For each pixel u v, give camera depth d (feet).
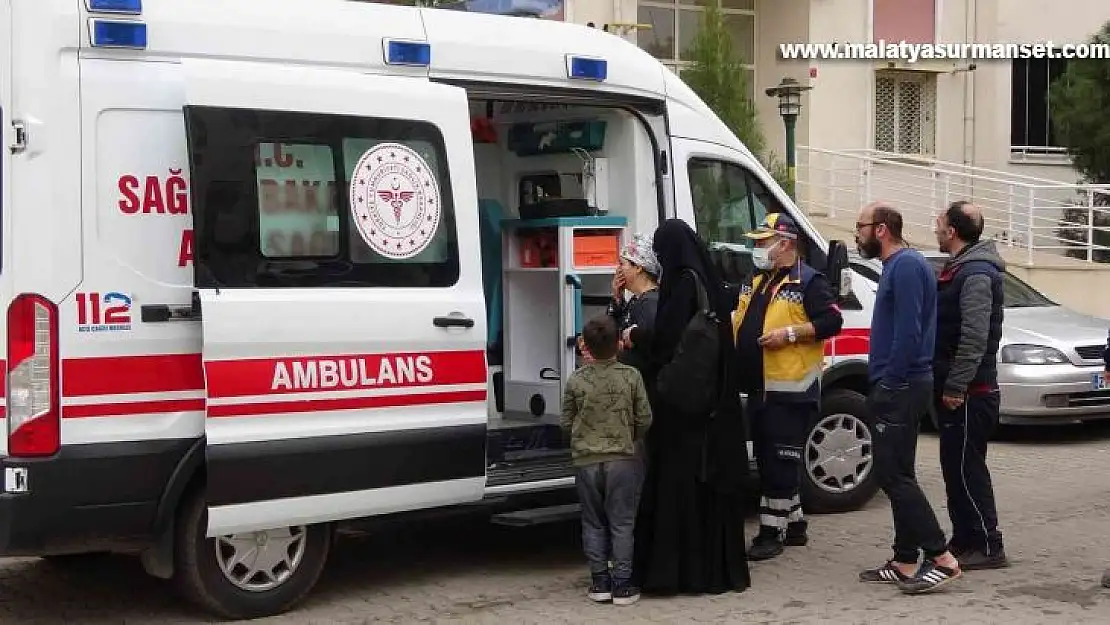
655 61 23.63
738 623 18.69
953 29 66.44
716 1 50.98
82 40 16.92
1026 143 70.54
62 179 16.67
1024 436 36.14
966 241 21.57
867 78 63.41
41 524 16.60
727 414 20.13
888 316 20.29
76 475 16.74
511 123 24.68
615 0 53.31
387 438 18.90
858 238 20.83
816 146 61.98
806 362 22.52
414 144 19.52
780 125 62.23
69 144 16.74
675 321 19.58
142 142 17.28
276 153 18.11
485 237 24.30
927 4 65.57
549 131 24.06
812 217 58.49
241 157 17.78
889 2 64.44
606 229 23.21
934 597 20.03
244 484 17.61
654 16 59.26
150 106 17.35
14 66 16.69
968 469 21.70
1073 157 62.28
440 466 19.53
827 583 20.95
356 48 19.26
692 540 20.06
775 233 22.53
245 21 18.24
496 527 25.57
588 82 22.04
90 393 16.83
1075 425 38.22
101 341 16.90
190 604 19.15
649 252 20.57
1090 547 23.29
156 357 17.30
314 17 18.93
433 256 19.66
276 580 19.08
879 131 65.87
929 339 20.06
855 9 63.21
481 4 23.91
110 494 16.98
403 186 19.34
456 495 19.83
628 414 19.36
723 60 50.01
